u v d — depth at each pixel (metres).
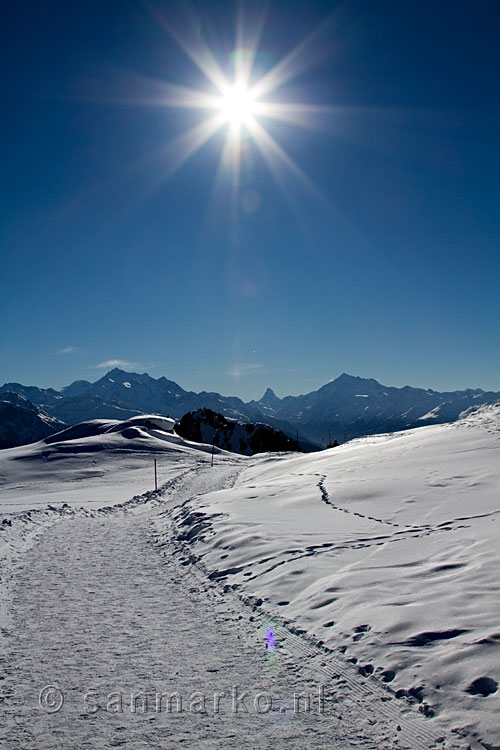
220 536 14.24
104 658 6.81
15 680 6.17
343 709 5.23
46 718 5.25
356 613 7.42
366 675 5.78
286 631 7.42
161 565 12.94
